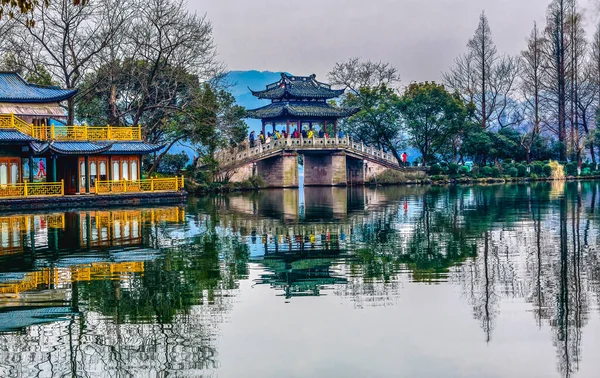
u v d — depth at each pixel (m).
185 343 19.72
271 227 43.47
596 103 120.38
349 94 107.88
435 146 106.44
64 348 19.50
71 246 35.50
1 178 59.88
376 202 63.50
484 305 22.89
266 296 24.55
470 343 19.36
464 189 82.81
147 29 73.19
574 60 110.88
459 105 102.25
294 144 90.12
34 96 63.31
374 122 102.69
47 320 21.86
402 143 106.50
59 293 25.08
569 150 111.81
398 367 17.81
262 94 97.88
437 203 60.72
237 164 84.81
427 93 101.19
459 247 34.06
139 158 65.12
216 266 29.95
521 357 18.28
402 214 50.91
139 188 62.34
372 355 18.62
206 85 77.94
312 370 17.72
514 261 30.00
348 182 96.38
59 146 60.44
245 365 18.09
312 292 25.05
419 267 29.16
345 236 38.91
